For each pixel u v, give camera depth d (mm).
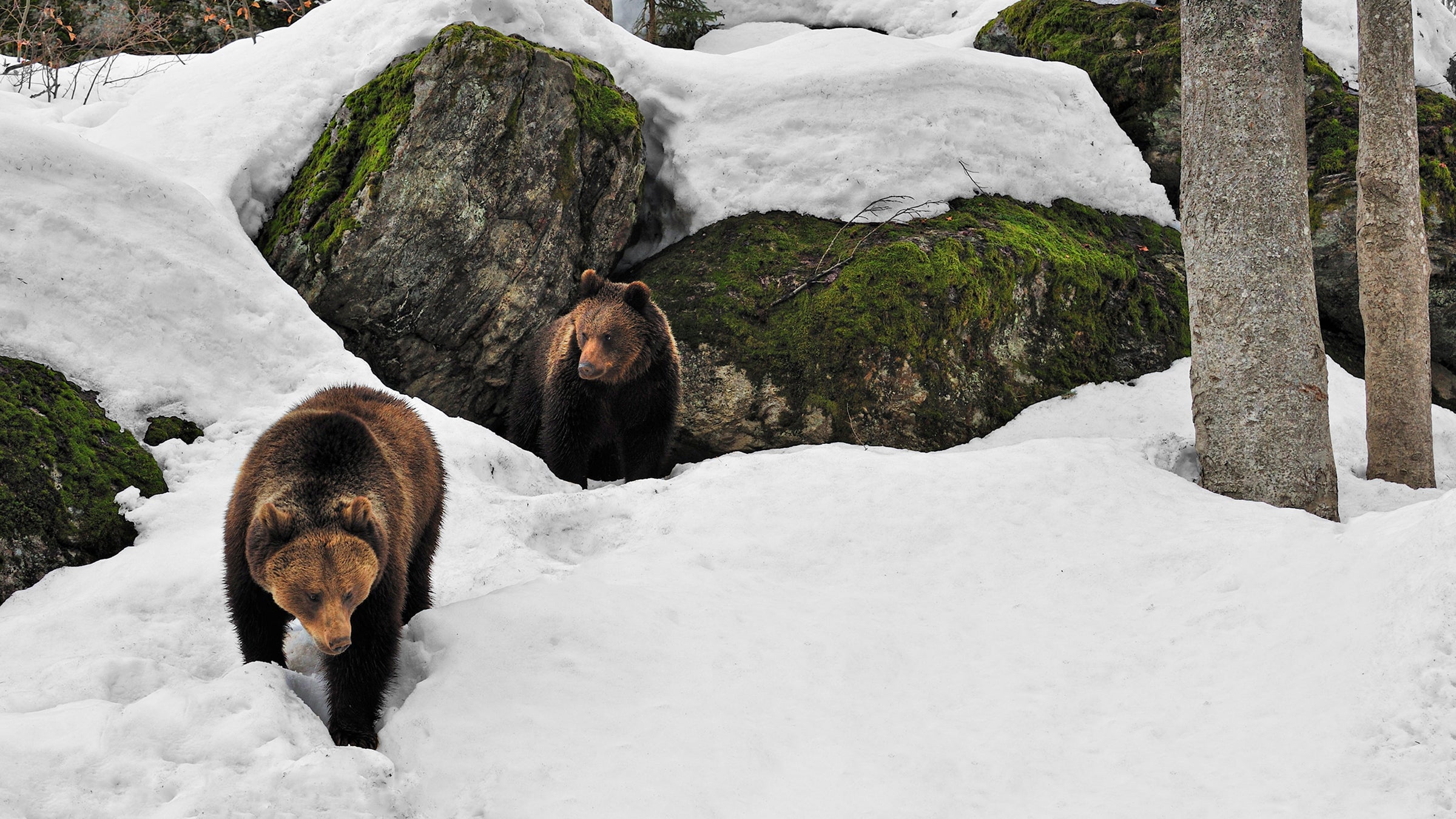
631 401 8648
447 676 4910
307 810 3996
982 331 10000
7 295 7281
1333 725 4633
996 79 11828
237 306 8242
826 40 12992
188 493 6652
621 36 11695
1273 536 6273
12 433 6211
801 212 11016
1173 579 6137
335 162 9578
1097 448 8000
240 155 9570
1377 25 8562
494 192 9547
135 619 5371
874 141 11258
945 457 7668
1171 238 11953
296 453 4586
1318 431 7574
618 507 7172
